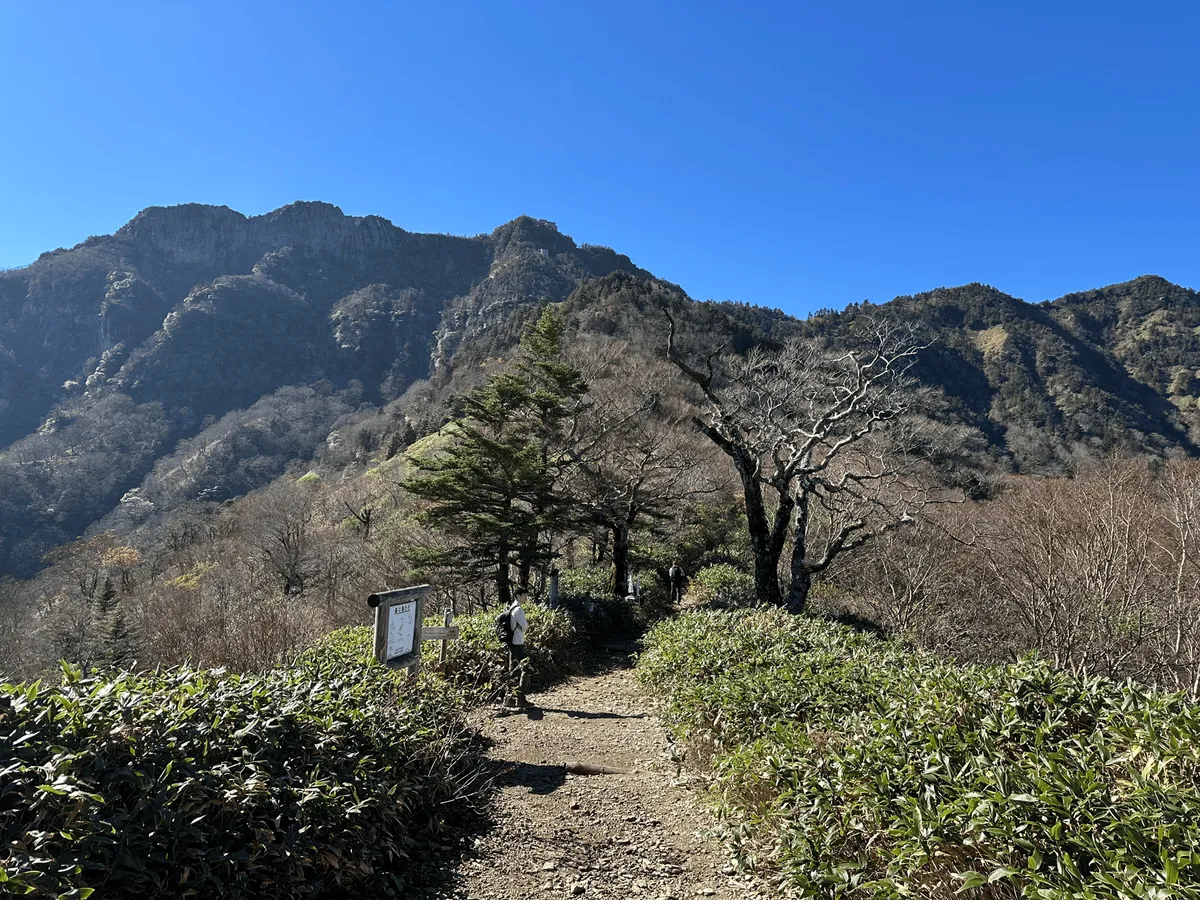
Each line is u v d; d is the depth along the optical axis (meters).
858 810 4.06
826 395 19.97
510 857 4.63
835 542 18.52
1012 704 4.36
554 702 10.07
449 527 19.83
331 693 5.14
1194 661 12.41
